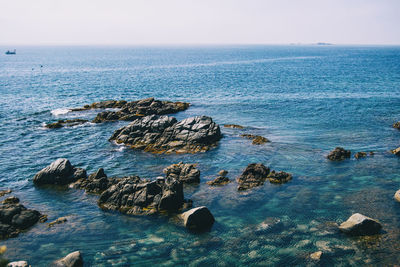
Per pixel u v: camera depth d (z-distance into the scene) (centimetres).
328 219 2514
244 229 2411
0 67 17850
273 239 2270
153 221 2542
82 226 2477
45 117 6003
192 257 2098
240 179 3253
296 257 2067
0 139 4659
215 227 2448
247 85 10131
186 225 2439
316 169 3500
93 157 3988
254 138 4616
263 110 6525
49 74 13862
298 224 2458
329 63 19600
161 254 2136
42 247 2216
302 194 2947
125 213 2664
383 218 2495
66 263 2003
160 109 6203
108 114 5828
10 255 2125
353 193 2939
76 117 6031
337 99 7525
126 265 2025
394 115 5906
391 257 2025
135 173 3491
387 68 15238
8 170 3588
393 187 3039
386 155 3869
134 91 9212
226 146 4303
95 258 2095
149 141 4394
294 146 4259
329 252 2100
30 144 4462
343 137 4628
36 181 3272
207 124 4600
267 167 3522
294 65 18375
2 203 2789
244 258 2077
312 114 6109
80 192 3067
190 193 3012
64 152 4162
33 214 2562
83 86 10094
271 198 2888
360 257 2038
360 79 11094
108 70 16000
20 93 8619
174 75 13412
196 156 3969
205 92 8931
